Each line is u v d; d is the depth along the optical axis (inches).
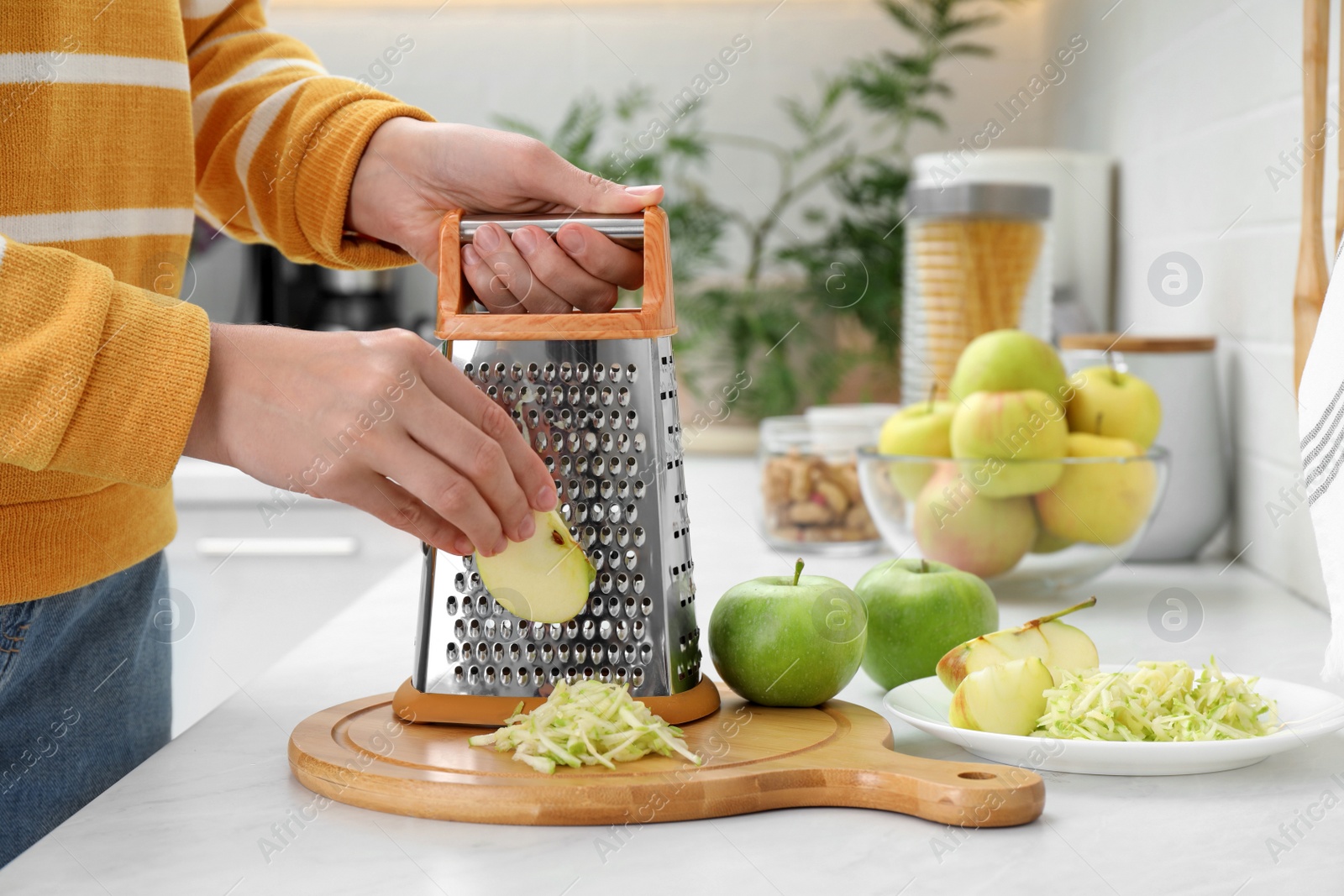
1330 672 21.6
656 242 25.4
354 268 32.8
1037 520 37.7
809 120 84.7
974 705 23.7
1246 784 22.1
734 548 50.1
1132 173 59.7
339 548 65.8
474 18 86.1
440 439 20.9
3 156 24.5
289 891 17.8
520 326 25.0
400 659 33.4
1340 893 17.2
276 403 20.5
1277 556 40.6
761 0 84.7
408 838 20.0
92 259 26.2
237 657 66.2
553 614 24.4
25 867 18.8
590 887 17.8
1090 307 64.4
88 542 26.8
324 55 86.7
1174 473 43.2
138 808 21.6
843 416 59.4
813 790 21.4
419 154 29.3
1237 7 43.4
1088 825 20.1
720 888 17.7
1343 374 21.4
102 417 19.4
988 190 54.1
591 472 25.0
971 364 39.6
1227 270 45.0
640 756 22.3
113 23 26.4
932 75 83.9
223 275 81.2
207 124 32.9
